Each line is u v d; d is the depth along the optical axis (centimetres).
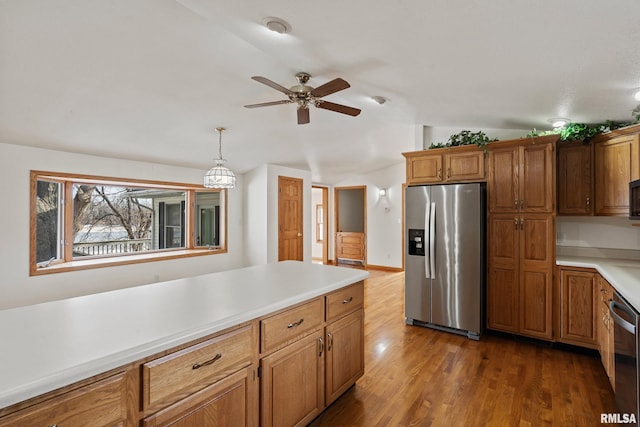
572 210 320
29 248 337
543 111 291
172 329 128
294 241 614
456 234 344
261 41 200
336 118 412
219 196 562
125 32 206
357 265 796
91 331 125
